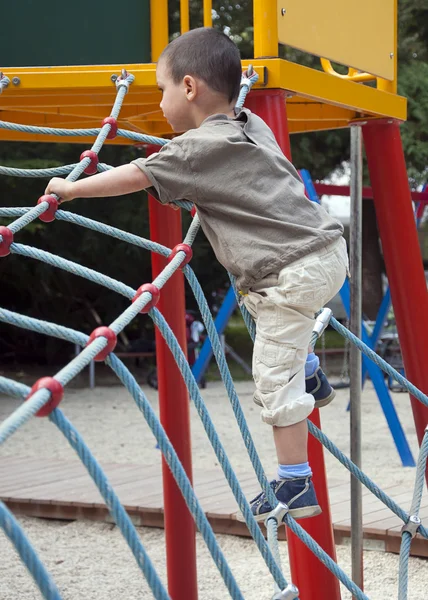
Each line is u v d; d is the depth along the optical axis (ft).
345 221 56.59
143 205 43.47
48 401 4.84
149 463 24.79
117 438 28.73
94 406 35.83
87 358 5.39
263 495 8.28
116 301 48.03
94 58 11.85
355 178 13.28
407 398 37.47
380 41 12.54
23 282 46.37
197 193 7.80
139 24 12.08
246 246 7.75
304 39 10.59
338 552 16.49
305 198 8.00
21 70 10.02
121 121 13.61
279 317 7.72
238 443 27.32
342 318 54.13
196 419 32.22
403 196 13.11
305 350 7.91
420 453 10.10
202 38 8.30
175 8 42.47
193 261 46.19
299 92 10.23
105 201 43.16
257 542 6.95
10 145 40.06
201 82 8.21
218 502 18.54
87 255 45.19
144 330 49.75
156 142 9.57
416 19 45.93
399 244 13.10
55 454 26.04
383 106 12.21
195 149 7.73
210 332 8.21
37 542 17.95
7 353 49.47
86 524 19.07
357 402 13.14
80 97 11.23
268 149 8.02
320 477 11.03
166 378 14.21
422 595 14.51
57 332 5.78
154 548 17.46
